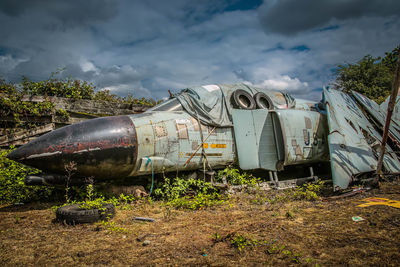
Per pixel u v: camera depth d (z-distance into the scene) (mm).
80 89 11414
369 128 9086
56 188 6547
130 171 6312
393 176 7906
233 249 3328
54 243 3752
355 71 19047
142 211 5359
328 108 7730
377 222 4117
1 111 8609
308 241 3490
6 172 6598
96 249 3492
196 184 6672
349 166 6852
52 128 9289
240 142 7430
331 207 5250
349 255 3004
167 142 6551
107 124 6184
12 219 5047
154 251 3357
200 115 7293
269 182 7473
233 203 5953
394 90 6090
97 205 4902
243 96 8078
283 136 7727
